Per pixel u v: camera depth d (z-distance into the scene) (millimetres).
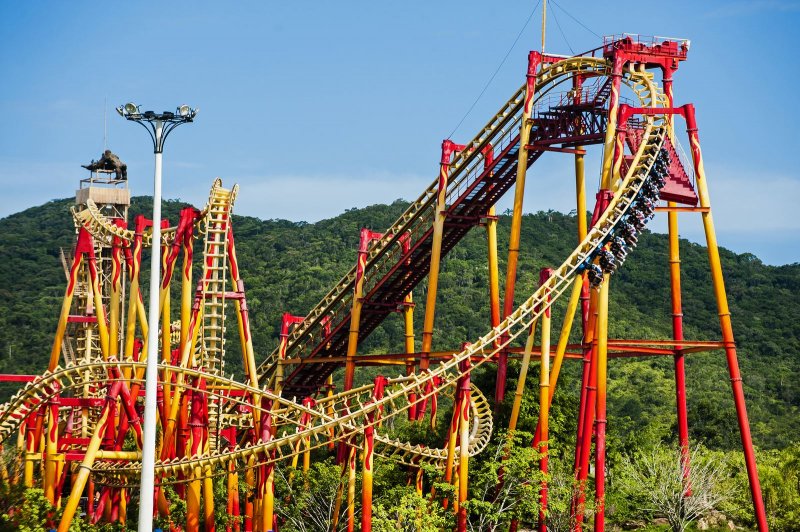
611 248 69812
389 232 87375
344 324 89812
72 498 62219
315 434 67500
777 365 172000
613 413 145000
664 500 78688
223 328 75312
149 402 43750
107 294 91812
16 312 163500
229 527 75938
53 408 69125
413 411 89188
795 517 81562
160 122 45812
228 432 82562
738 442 128250
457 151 82688
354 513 75438
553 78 78312
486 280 190250
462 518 67500
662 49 74188
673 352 80188
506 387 89438
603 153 70875
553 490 71750
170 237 78250
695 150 71312
